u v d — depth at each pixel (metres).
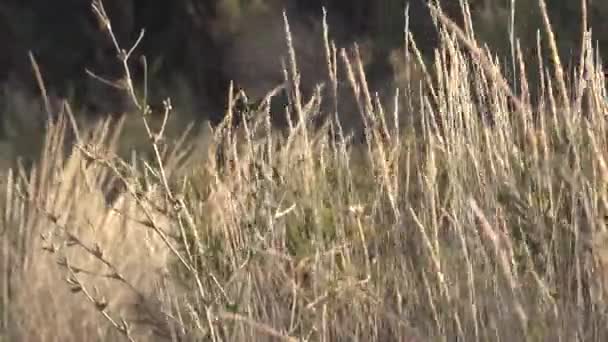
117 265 10.47
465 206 9.38
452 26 9.74
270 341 9.30
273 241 9.41
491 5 16.44
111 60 21.78
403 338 9.30
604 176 8.88
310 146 10.49
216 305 8.76
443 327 9.05
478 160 9.73
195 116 19.45
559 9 16.11
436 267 8.97
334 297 9.29
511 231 9.41
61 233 10.62
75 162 11.66
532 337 8.69
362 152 11.26
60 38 21.84
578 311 8.71
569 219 9.53
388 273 9.73
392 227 9.65
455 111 9.79
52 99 19.75
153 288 10.19
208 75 21.28
